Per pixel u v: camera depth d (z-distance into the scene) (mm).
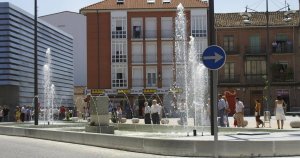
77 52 82250
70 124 30688
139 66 63500
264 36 63688
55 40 63094
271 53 63250
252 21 64062
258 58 63562
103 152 16062
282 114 23203
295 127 25672
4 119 47688
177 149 14578
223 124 25141
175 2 64500
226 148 13930
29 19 55125
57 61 63188
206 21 63469
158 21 63719
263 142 13938
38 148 17641
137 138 16031
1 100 50844
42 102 57031
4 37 49562
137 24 63906
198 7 63500
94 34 63562
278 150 14000
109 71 63375
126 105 62625
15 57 50844
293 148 14086
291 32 63469
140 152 15852
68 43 69688
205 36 63469
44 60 58656
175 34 63250
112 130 22781
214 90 11867
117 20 63719
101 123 22812
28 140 22016
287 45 63250
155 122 28484
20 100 51406
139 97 63031
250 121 37219
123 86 63438
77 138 19875
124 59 63531
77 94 75438
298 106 62375
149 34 63750
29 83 54594
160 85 63094
